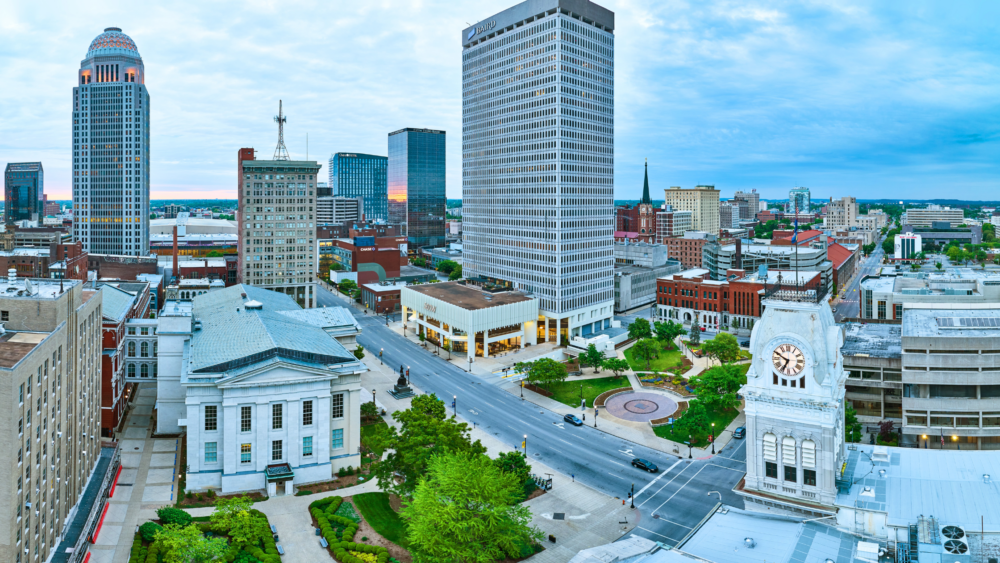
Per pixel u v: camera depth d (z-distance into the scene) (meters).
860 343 136.88
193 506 98.12
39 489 77.19
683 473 112.44
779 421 70.31
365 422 134.12
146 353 139.75
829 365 68.88
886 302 178.25
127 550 85.94
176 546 76.81
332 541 87.25
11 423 67.81
